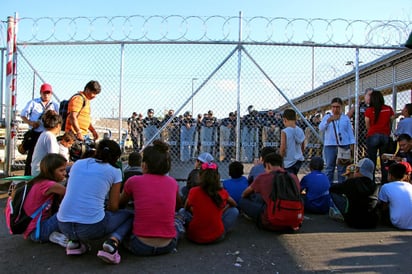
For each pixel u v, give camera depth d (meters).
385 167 5.90
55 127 4.90
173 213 3.48
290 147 5.36
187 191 4.77
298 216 4.05
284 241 3.93
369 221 4.39
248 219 4.82
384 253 3.54
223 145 6.79
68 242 3.40
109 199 3.49
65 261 3.29
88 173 3.38
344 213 4.54
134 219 3.42
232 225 4.09
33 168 4.78
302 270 3.12
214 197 3.77
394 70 9.84
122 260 3.33
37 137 5.71
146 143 6.57
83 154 4.65
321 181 5.20
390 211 4.49
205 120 6.86
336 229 4.41
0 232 4.14
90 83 5.50
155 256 3.43
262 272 3.07
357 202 4.43
